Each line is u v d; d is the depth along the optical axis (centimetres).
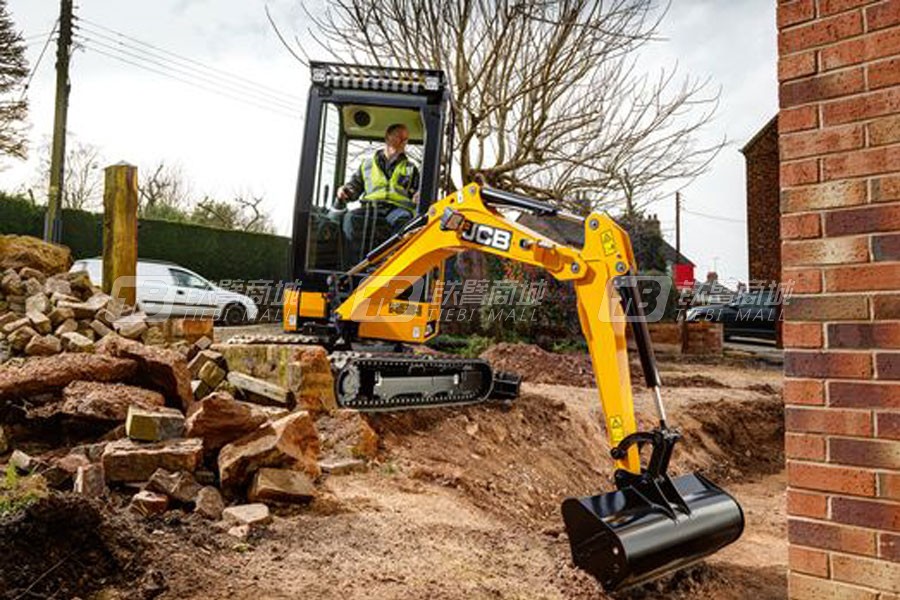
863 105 249
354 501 436
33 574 259
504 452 653
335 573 323
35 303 573
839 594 245
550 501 612
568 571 370
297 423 449
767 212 2025
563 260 454
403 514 433
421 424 629
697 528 373
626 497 383
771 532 628
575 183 1412
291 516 396
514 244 495
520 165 1373
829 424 251
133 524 333
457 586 333
